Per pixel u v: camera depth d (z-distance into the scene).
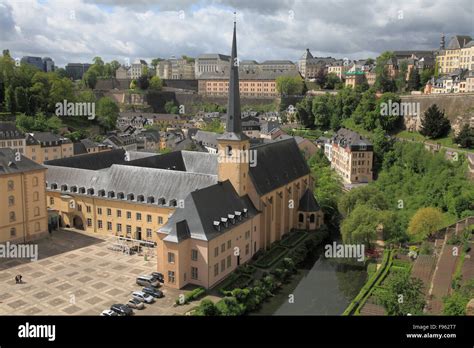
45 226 119.44
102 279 94.88
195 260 92.81
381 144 198.38
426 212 119.88
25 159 115.62
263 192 116.69
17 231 113.06
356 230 114.25
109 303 84.88
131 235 119.50
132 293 87.81
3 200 109.00
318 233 134.12
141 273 98.06
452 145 180.62
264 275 102.88
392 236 118.81
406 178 172.50
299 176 140.38
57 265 101.50
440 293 84.56
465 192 137.25
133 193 118.44
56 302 84.69
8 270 98.19
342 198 136.12
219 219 98.62
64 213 127.62
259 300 91.56
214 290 92.56
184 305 85.12
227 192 107.00
